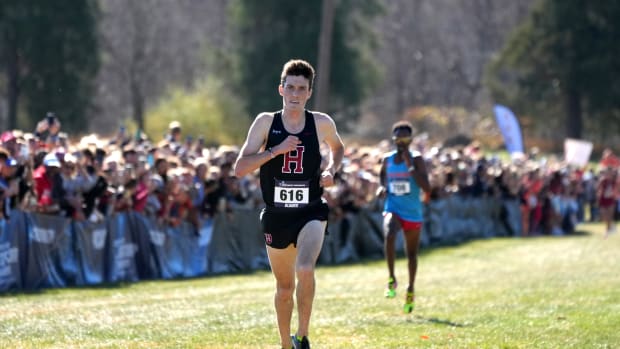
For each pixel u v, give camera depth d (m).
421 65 169.38
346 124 129.38
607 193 60.72
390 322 22.12
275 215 16.08
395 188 24.72
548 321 22.19
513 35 137.88
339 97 122.62
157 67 133.00
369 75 129.88
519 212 60.59
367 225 45.34
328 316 23.08
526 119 139.62
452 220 54.75
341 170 44.47
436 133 131.00
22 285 29.02
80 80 104.88
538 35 131.62
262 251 40.28
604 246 51.75
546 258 44.25
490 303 26.08
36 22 98.50
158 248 34.78
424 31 170.25
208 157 40.75
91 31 103.44
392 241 24.56
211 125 97.94
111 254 32.69
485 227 58.38
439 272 37.47
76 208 31.19
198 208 36.84
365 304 25.70
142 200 34.03
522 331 20.67
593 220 78.44
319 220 16.11
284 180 16.09
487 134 126.75
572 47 129.25
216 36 160.75
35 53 99.38
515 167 60.72
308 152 16.14
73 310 23.52
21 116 107.00
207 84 106.56
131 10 126.88
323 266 40.84
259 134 16.16
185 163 37.72
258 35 124.88
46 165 30.14
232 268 38.50
